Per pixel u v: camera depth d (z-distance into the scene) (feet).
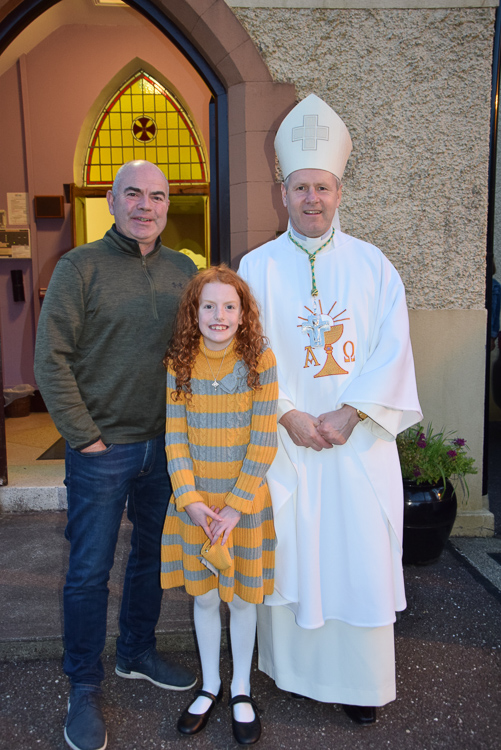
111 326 5.63
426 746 5.81
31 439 16.06
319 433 5.78
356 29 9.68
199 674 6.99
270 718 6.24
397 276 6.36
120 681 6.89
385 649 5.98
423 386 10.59
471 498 10.90
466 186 10.12
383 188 10.10
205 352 5.56
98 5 18.53
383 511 5.99
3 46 10.44
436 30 9.71
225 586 5.47
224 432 5.58
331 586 6.07
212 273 5.48
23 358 20.74
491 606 8.40
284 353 6.25
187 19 9.45
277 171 9.84
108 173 20.84
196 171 20.97
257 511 5.68
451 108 9.91
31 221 20.48
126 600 6.65
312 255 6.29
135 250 5.80
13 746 5.85
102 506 5.75
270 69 9.73
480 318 10.44
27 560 9.39
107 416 5.80
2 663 7.21
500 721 6.15
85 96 20.07
